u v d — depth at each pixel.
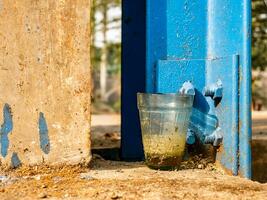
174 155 0.84
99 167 0.86
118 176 0.79
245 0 0.81
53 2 0.80
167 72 0.91
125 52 1.08
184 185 0.73
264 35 2.02
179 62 0.91
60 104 0.81
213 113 0.89
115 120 2.02
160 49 0.91
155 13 0.91
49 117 0.80
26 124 0.80
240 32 0.82
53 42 0.80
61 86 0.81
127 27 1.08
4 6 0.79
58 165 0.81
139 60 1.08
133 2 1.08
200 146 0.89
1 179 0.77
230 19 0.85
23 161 0.80
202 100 0.90
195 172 0.84
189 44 0.92
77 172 0.81
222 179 0.79
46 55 0.80
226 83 0.85
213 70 0.89
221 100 0.86
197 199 0.67
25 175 0.79
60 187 0.73
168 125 0.83
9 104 0.79
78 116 0.81
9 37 0.79
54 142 0.80
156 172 0.82
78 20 0.81
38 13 0.80
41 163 0.80
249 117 0.81
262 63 2.18
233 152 0.82
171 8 0.92
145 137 0.85
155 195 0.68
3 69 0.79
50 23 0.80
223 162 0.85
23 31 0.79
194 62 0.91
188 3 0.92
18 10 0.79
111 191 0.70
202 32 0.93
